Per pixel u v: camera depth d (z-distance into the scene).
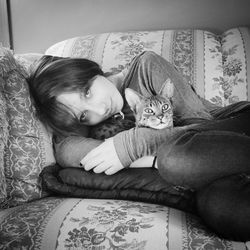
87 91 0.88
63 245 0.63
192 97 0.90
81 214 0.69
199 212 0.68
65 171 0.85
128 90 0.87
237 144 0.71
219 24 1.23
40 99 0.88
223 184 0.65
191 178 0.72
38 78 0.89
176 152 0.73
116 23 1.30
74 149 0.86
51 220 0.68
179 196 0.75
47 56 0.94
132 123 0.86
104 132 0.87
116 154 0.82
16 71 0.87
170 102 0.86
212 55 1.03
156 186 0.78
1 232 0.66
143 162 0.82
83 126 0.88
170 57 1.01
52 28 1.37
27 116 0.83
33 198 0.81
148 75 0.89
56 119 0.88
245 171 0.69
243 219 0.60
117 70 0.99
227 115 0.88
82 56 1.05
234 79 1.01
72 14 1.33
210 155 0.70
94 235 0.63
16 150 0.80
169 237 0.62
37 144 0.84
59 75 0.89
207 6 1.22
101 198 0.81
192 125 0.83
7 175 0.79
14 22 1.40
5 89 0.83
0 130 0.77
